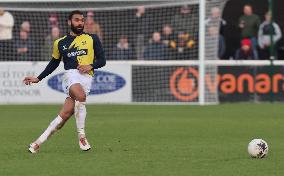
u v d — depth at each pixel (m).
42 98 74.56
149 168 32.69
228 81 73.81
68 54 37.47
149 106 71.31
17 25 76.69
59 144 41.88
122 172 31.62
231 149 39.38
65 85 37.66
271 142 42.81
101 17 77.19
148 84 74.06
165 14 76.56
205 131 49.28
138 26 76.75
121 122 55.97
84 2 75.81
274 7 83.38
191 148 39.88
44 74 38.41
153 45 75.88
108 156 36.53
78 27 37.56
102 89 74.50
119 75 74.31
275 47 78.50
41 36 76.19
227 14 84.75
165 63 73.69
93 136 46.25
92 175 30.94
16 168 32.72
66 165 33.53
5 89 74.56
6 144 42.06
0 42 75.75
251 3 84.88
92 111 66.12
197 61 73.12
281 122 55.53
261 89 73.88
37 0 74.38
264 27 78.06
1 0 74.06
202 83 72.75
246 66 73.69
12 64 74.50
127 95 74.38
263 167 32.91
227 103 73.81
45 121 57.31
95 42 37.78
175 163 34.16
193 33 76.44
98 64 37.56
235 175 30.86
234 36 83.56
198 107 69.88
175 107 70.00
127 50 76.56
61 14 77.25
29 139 44.75
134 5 76.00
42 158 35.84
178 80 73.56
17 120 58.25
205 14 74.56
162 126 52.78
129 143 42.38
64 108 37.56
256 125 53.38
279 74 73.81
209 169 32.41
